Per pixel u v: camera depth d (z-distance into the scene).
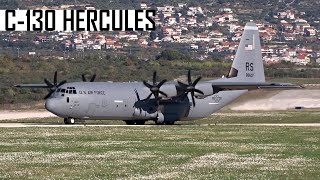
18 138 167.50
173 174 114.31
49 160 129.88
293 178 110.75
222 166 123.06
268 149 148.50
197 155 138.12
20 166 122.38
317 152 143.50
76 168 120.56
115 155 137.50
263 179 109.94
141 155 137.62
